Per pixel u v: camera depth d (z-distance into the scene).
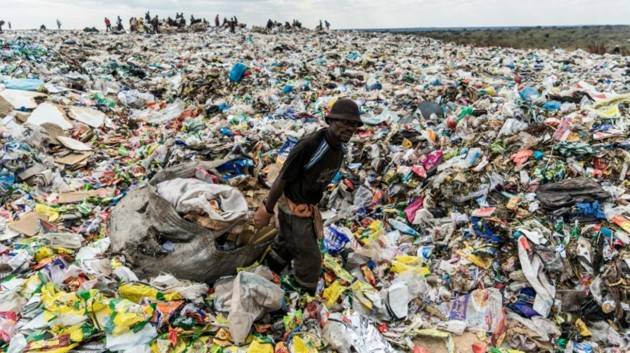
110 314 3.19
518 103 7.99
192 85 12.45
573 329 3.65
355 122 3.04
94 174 6.76
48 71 12.91
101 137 8.58
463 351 3.49
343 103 3.08
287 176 3.25
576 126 6.29
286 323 3.46
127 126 9.58
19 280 3.82
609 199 4.70
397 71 14.60
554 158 5.56
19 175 6.15
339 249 4.43
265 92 11.78
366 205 5.63
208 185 4.12
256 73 13.95
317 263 3.60
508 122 6.58
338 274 4.11
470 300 3.92
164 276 3.67
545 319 3.71
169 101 12.12
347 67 16.27
